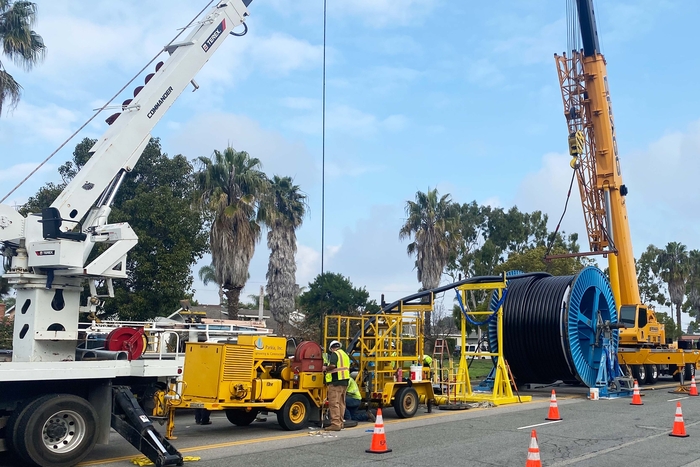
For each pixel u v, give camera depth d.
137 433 9.02
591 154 25.50
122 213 26.02
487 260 59.97
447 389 16.75
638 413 15.55
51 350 10.83
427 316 40.22
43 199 28.03
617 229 25.25
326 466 8.90
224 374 11.62
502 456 9.73
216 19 13.19
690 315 86.12
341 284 57.12
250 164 31.36
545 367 20.92
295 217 39.19
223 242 29.91
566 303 20.27
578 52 25.52
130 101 12.41
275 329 39.56
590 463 9.28
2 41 21.48
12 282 10.84
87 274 10.96
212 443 10.85
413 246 44.97
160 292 25.19
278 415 12.38
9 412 8.73
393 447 10.48
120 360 10.20
